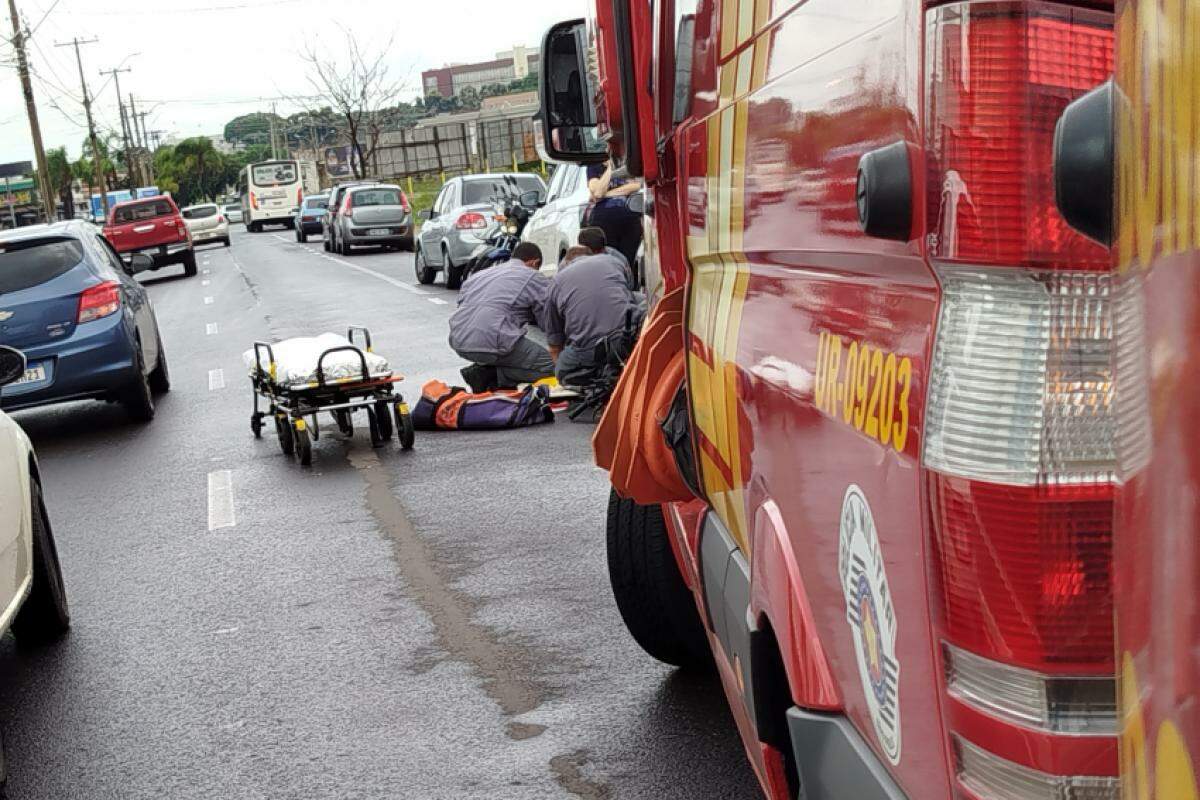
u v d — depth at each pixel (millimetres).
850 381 2027
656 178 4016
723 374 2980
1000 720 1596
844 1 1994
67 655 6039
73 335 12195
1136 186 1225
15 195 104062
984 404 1574
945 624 1655
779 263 2494
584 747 4520
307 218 53875
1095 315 1518
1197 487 1134
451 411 10617
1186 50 1118
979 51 1534
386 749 4660
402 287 25359
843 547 2092
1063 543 1521
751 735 3055
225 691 5387
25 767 4852
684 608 4848
